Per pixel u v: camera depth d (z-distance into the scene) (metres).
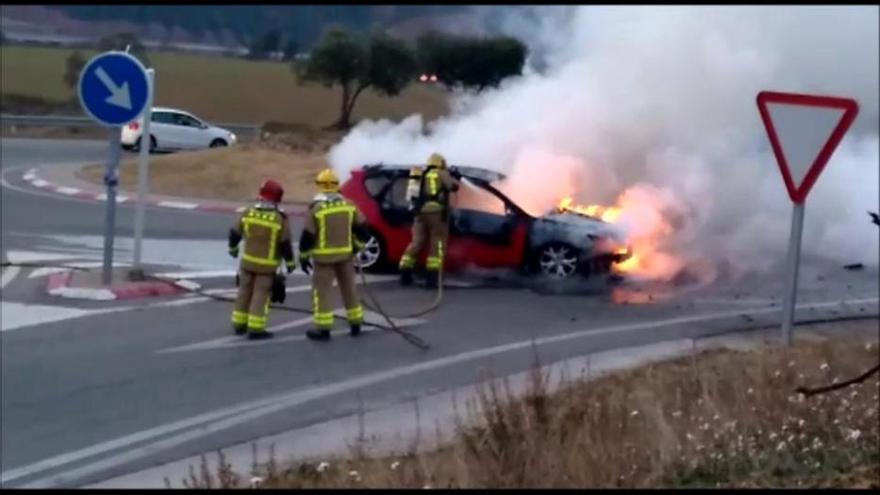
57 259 20.55
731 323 16.66
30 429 11.25
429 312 17.06
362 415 11.65
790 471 8.47
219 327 15.61
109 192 17.42
